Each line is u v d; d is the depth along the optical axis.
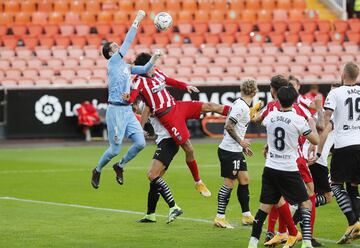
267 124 29.30
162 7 100.69
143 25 96.56
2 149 74.00
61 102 81.12
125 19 98.75
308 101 33.31
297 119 28.81
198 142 78.62
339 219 37.56
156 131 36.78
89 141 80.12
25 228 35.50
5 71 87.00
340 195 32.47
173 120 36.19
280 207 30.45
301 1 104.12
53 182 52.06
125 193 47.03
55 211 40.44
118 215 39.19
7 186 50.31
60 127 81.25
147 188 49.06
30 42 92.81
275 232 33.03
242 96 34.78
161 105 36.19
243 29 98.06
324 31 99.44
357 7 105.12
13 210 40.78
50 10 99.50
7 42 92.38
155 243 32.03
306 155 32.88
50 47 91.88
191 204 42.59
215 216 38.75
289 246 30.52
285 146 28.97
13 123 80.38
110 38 93.44
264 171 29.56
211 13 100.75
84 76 87.69
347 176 32.47
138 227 35.75
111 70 37.44
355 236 31.92
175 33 95.38
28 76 87.12
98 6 100.00
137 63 37.41
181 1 101.19
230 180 35.62
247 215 36.22
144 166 60.66
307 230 29.23
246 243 32.00
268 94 82.38
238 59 92.38
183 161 63.22
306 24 99.69
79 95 81.25
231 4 102.31
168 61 90.75
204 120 82.75
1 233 34.28
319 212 39.56
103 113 81.00
